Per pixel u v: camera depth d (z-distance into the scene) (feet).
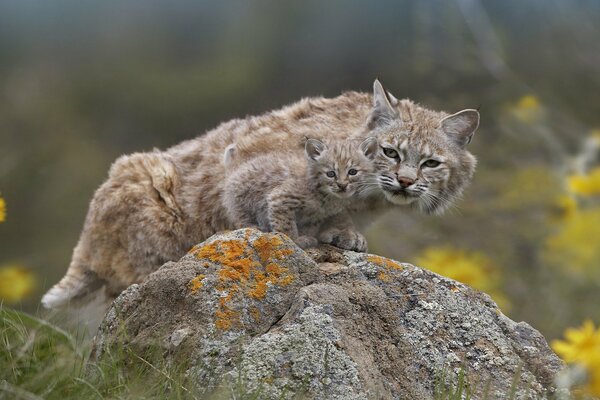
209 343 29.25
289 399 27.94
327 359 28.53
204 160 40.83
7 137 91.56
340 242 36.60
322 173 36.45
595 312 56.13
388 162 39.19
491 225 65.77
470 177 41.91
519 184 66.18
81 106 97.55
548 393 30.58
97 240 41.14
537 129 66.69
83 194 80.59
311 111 41.47
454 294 31.89
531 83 76.33
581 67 76.64
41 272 60.95
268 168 37.37
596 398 30.60
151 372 29.14
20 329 31.86
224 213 39.63
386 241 64.90
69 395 28.32
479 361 30.71
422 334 30.83
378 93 40.19
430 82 76.95
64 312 39.68
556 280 57.62
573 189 57.00
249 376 28.32
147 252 40.29
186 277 30.35
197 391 28.37
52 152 87.56
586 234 57.21
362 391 28.27
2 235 73.82
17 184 78.74
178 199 40.55
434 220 66.18
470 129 41.27
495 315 32.07
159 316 30.37
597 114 74.28
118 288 41.34
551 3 78.69
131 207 40.37
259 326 29.78
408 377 29.86
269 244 31.12
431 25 75.51
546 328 56.29
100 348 30.71
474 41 75.20
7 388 27.68
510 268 62.69
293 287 30.53
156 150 42.70
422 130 39.81
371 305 30.58
